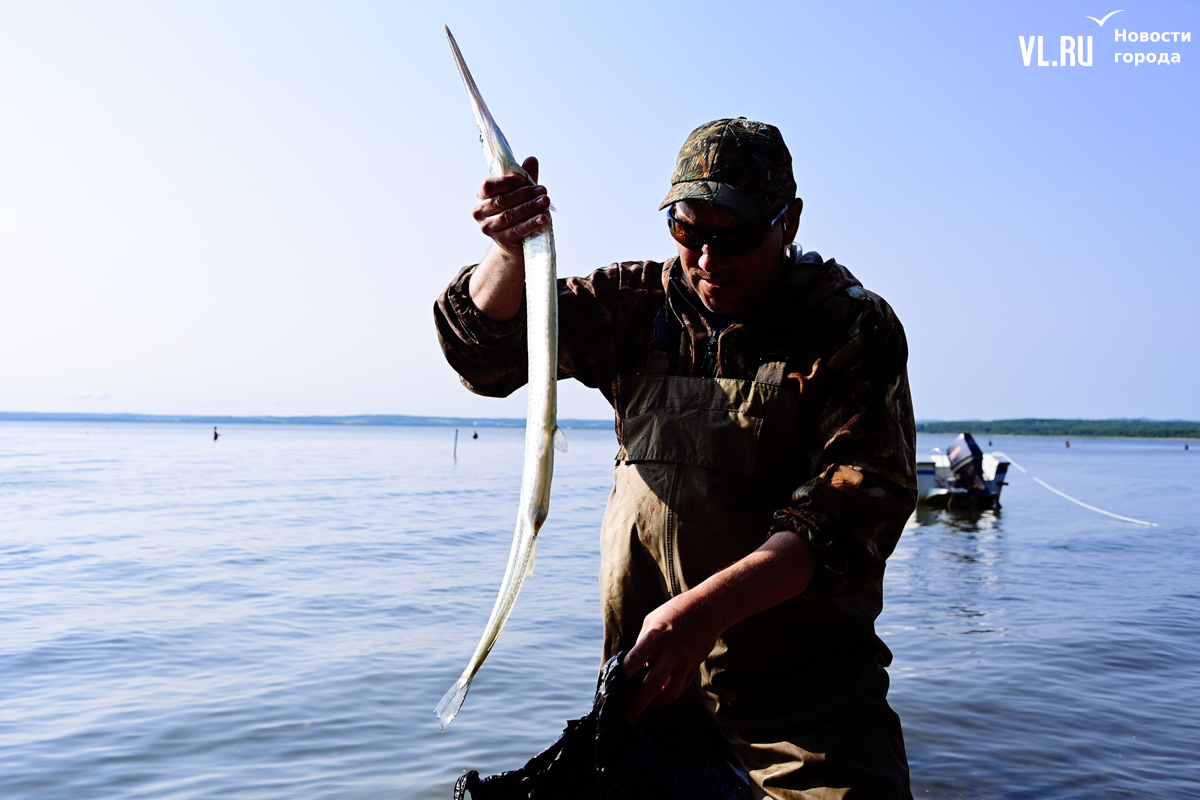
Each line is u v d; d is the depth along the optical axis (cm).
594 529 2042
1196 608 1147
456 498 2950
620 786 174
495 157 174
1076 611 1121
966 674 806
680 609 163
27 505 2470
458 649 904
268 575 1359
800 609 206
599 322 229
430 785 553
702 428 208
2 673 798
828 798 197
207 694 741
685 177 198
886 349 200
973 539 1948
